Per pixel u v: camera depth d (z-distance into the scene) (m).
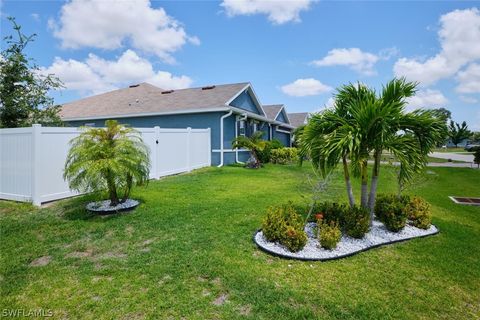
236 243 4.35
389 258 4.03
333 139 4.58
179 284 3.17
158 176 10.08
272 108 24.38
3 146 6.91
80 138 5.84
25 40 11.41
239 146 14.63
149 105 16.73
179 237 4.57
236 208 6.29
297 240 4.02
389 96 4.91
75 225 5.11
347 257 4.00
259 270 3.52
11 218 5.48
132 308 2.75
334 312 2.74
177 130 11.26
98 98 20.48
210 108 14.39
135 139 6.84
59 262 3.75
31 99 11.30
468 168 17.50
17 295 3.01
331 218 4.90
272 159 17.38
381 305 2.88
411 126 4.77
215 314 2.66
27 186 6.47
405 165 4.78
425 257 4.09
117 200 6.05
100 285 3.16
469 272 3.66
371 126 4.59
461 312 2.86
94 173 5.17
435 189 10.15
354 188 9.80
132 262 3.71
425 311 2.84
